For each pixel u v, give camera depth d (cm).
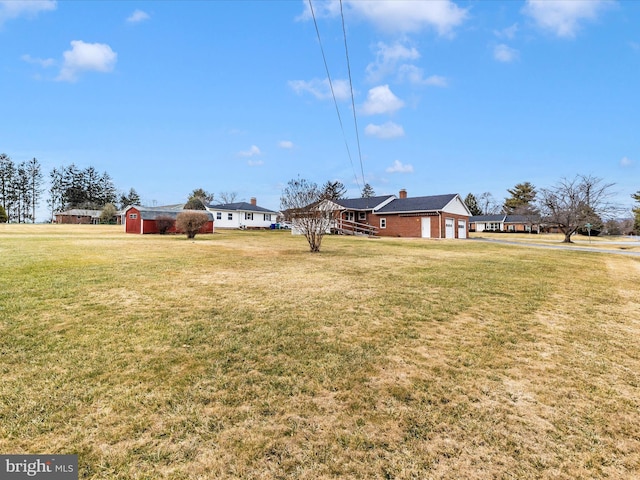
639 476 188
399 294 607
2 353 327
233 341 373
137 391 266
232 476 183
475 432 225
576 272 954
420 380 295
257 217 4206
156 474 183
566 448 211
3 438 208
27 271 730
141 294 565
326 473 186
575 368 326
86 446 203
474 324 452
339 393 271
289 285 665
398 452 204
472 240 2538
